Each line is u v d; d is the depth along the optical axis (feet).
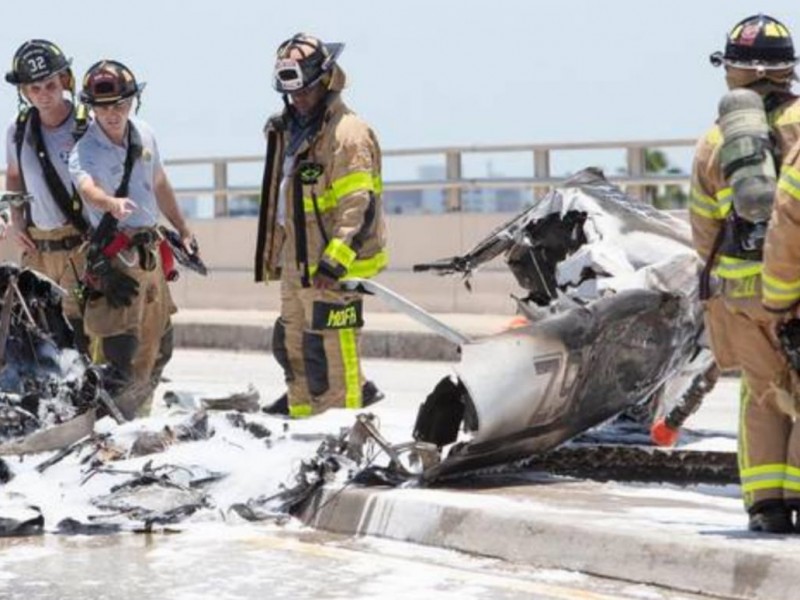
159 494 67.46
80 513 66.49
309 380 84.28
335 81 82.07
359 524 65.05
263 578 58.39
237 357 147.23
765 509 56.95
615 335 67.31
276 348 85.97
